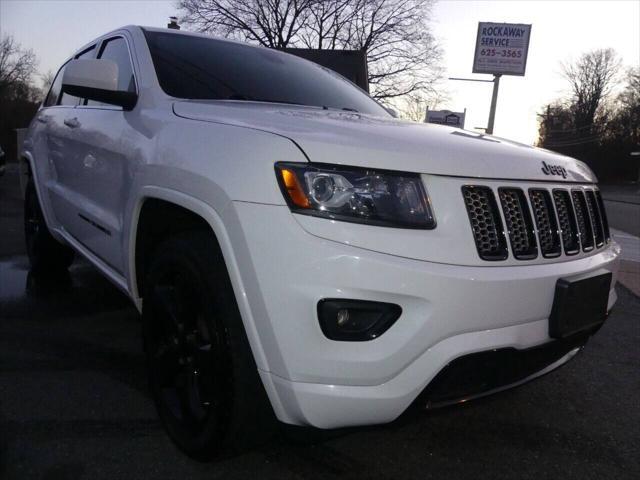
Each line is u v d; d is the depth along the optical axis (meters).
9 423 2.49
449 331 1.86
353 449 2.43
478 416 2.79
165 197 2.24
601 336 4.14
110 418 2.57
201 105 2.58
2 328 3.65
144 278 2.64
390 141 2.03
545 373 2.36
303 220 1.80
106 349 3.37
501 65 25.23
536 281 2.07
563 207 2.39
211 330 2.03
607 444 2.59
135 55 3.19
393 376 1.83
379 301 1.79
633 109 68.19
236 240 1.89
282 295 1.79
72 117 3.72
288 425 1.94
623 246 9.52
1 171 13.88
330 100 3.40
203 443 2.13
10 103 37.84
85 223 3.36
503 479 2.28
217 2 28.83
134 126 2.76
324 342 1.78
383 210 1.86
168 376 2.41
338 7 29.59
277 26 29.23
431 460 2.38
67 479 2.11
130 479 2.13
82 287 4.63
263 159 1.90
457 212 1.95
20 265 5.30
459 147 2.15
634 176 68.62
